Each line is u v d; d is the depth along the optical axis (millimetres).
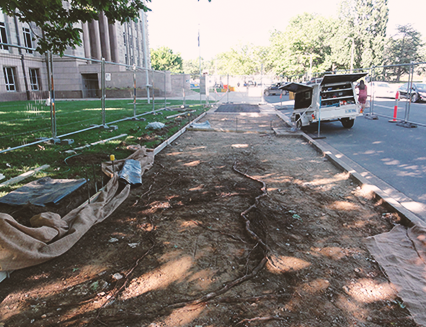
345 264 3596
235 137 11961
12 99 28203
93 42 40656
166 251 3746
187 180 6457
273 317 2711
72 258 3553
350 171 6910
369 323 2711
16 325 2566
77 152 7730
